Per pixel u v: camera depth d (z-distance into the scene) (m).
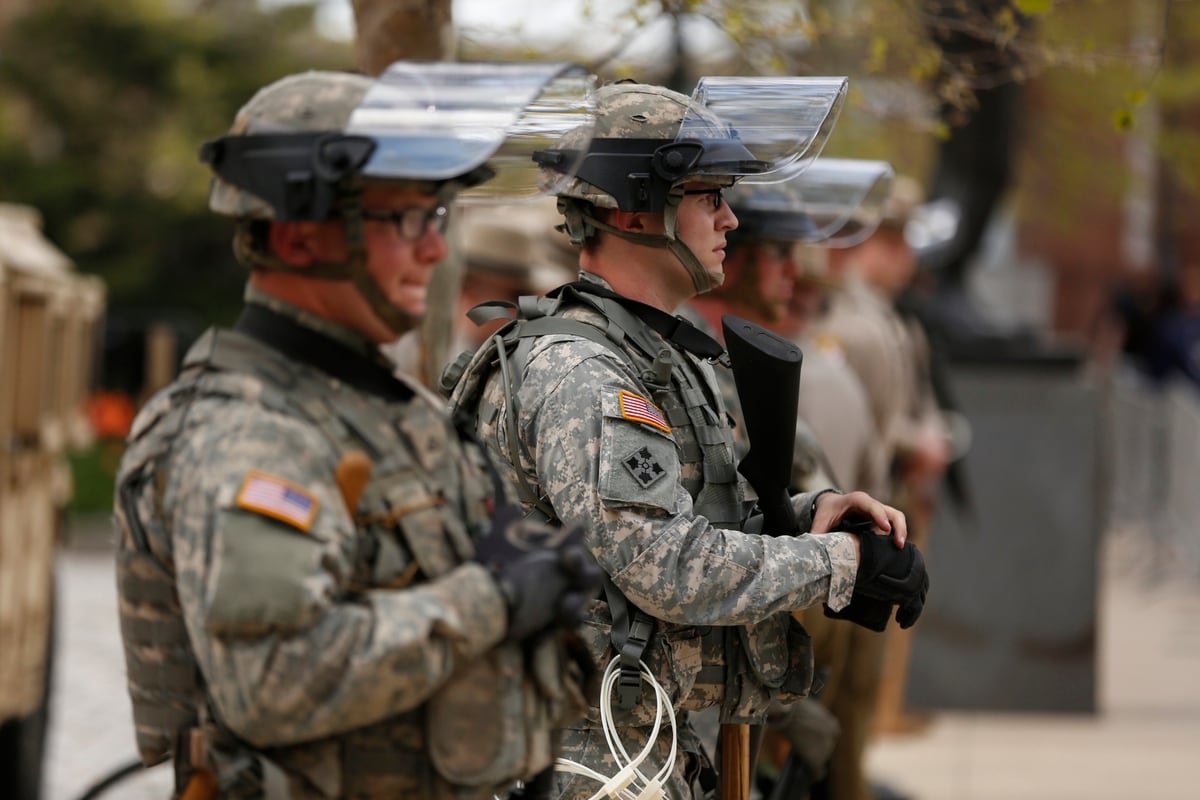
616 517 9.01
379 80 7.21
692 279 10.02
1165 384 46.34
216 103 68.69
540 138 8.53
